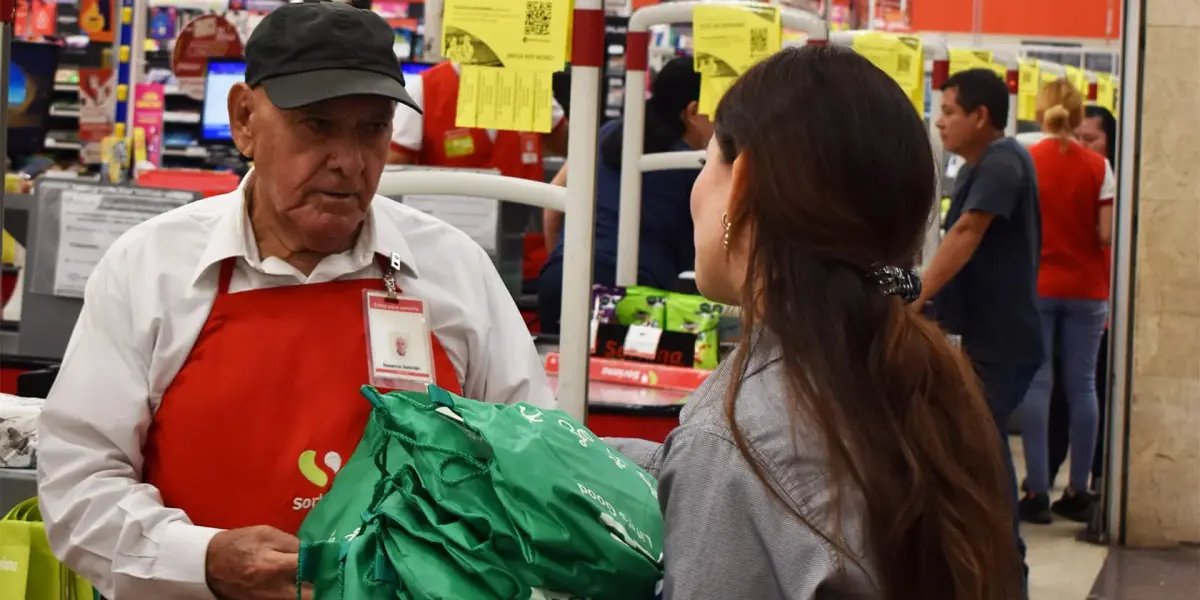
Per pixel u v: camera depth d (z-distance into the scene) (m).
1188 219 6.14
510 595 1.52
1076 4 13.59
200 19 6.61
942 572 1.41
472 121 2.74
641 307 3.95
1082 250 6.79
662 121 4.86
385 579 1.55
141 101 6.83
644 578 1.58
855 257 1.45
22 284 3.58
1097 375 7.52
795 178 1.44
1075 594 5.32
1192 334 6.18
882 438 1.39
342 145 1.91
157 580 1.83
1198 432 6.20
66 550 1.91
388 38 1.96
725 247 1.55
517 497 1.56
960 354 1.50
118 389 1.93
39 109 6.35
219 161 6.61
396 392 1.74
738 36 4.07
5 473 2.39
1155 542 6.23
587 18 2.67
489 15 2.73
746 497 1.38
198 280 1.96
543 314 4.39
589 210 2.69
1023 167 5.40
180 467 1.92
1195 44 6.07
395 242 2.08
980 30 13.77
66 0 9.52
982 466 1.46
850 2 8.44
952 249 5.33
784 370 1.43
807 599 1.34
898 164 1.45
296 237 1.99
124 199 3.48
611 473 1.66
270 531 1.82
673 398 3.46
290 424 1.93
